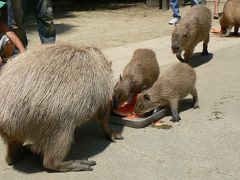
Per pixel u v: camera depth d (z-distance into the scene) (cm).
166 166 215
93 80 214
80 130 259
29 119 197
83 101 208
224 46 439
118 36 531
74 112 205
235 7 463
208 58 397
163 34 527
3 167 222
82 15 746
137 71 289
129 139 245
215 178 203
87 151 233
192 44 366
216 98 300
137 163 219
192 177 205
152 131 253
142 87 294
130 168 215
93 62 219
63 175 210
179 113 277
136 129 256
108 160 223
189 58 374
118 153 230
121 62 400
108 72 227
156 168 214
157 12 739
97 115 233
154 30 563
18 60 210
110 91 227
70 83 204
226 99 297
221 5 736
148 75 298
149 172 210
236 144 235
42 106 197
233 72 354
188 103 294
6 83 202
